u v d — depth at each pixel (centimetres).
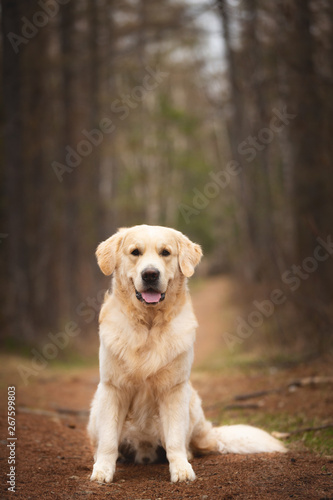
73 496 350
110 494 355
